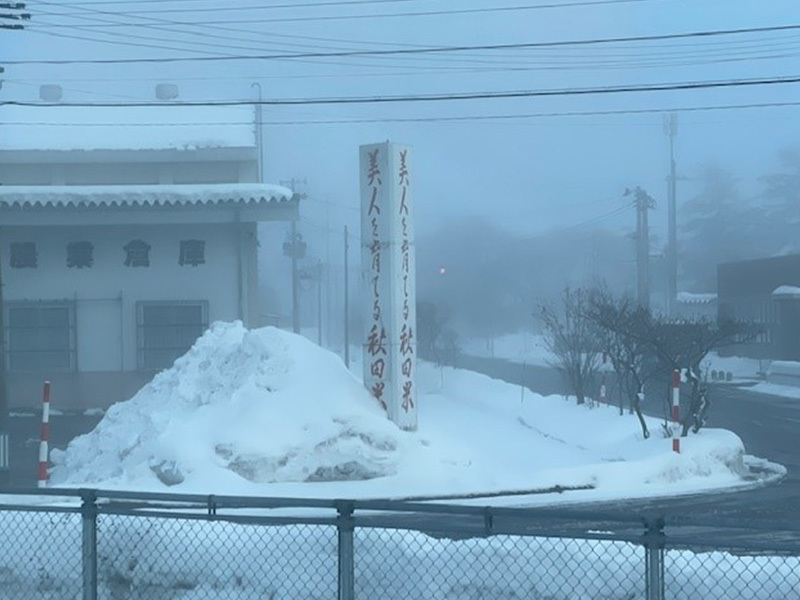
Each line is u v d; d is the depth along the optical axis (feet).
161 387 58.90
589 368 86.43
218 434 51.83
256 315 96.53
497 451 59.21
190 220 94.32
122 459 53.36
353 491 49.73
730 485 54.85
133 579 24.44
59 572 25.26
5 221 91.91
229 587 23.72
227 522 24.04
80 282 95.76
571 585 21.68
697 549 24.36
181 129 103.14
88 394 95.40
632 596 21.30
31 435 82.84
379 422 54.13
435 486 51.08
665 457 56.03
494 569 22.09
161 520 24.61
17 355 95.04
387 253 56.75
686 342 66.80
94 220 93.09
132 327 95.96
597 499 49.88
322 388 55.21
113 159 97.40
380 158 56.90
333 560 23.06
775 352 172.24
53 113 108.37
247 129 103.50
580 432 70.69
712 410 104.99
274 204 93.56
